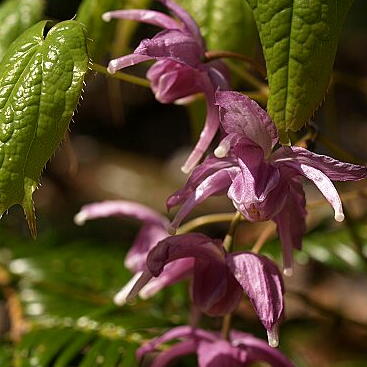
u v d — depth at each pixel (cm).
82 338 61
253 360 54
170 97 50
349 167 46
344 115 210
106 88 205
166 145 202
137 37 115
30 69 46
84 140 199
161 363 55
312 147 54
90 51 47
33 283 69
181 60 49
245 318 67
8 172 45
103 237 125
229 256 49
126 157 192
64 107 46
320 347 103
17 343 61
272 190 47
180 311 67
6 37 60
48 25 47
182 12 50
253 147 47
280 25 45
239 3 60
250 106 46
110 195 171
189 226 57
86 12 61
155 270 48
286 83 45
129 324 62
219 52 50
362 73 213
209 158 47
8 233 77
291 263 48
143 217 60
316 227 72
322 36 45
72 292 68
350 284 144
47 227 132
